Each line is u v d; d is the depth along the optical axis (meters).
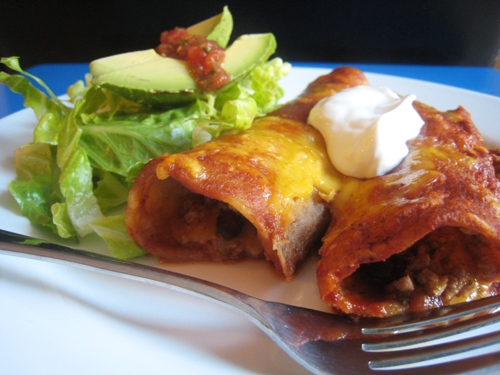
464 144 0.16
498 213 0.13
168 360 0.12
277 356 0.12
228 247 0.16
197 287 0.13
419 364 0.11
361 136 0.16
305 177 0.15
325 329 0.12
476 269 0.14
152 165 0.15
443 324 0.12
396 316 0.13
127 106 0.22
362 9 0.52
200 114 0.21
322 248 0.14
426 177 0.14
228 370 0.11
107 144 0.20
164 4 0.53
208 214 0.16
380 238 0.13
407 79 0.26
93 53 0.55
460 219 0.12
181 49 0.23
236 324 0.13
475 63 0.53
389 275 0.14
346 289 0.13
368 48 0.54
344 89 0.19
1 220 0.17
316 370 0.11
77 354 0.11
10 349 0.11
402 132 0.16
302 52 0.55
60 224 0.17
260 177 0.14
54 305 0.13
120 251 0.17
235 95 0.23
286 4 0.53
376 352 0.11
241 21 0.54
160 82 0.21
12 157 0.20
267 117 0.19
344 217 0.15
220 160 0.14
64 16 0.53
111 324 0.13
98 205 0.18
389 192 0.14
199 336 0.13
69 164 0.18
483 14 0.51
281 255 0.14
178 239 0.16
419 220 0.13
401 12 0.52
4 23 0.53
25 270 0.14
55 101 0.22
